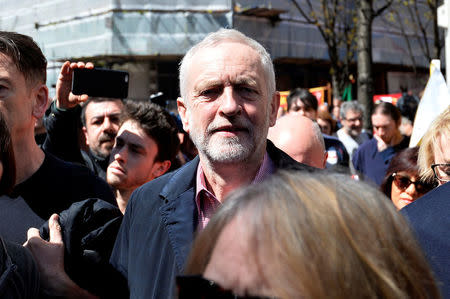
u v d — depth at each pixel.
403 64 24.16
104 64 17.61
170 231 1.71
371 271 0.76
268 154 1.87
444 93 3.02
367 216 0.80
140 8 16.88
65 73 2.60
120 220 1.93
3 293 1.42
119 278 1.82
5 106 1.98
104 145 3.44
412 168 2.57
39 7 18.52
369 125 11.28
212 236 0.83
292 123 2.52
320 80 21.12
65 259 1.75
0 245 1.47
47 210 2.07
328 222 0.76
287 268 0.73
